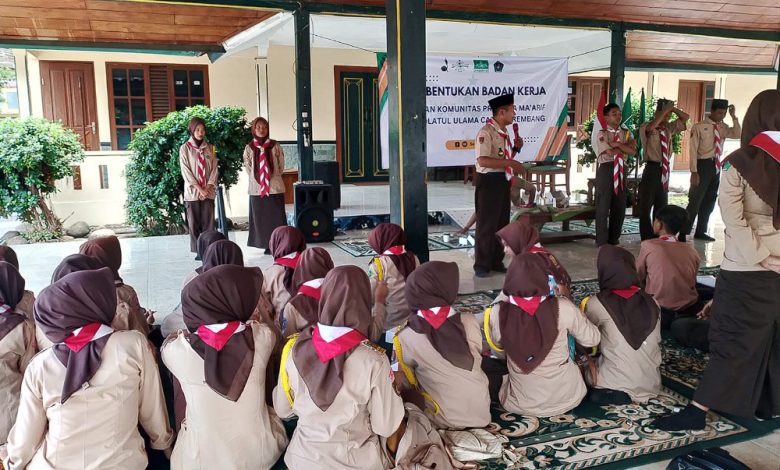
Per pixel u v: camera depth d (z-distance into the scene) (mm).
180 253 6328
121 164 9805
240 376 2152
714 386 2508
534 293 2688
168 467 2404
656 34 8258
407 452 2160
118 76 9945
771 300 2389
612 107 6168
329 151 11203
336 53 11008
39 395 2025
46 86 9664
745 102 13938
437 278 2510
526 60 7355
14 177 7797
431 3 6605
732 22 7672
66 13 6535
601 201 6305
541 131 7570
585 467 2369
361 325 2066
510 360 2730
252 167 6270
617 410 2824
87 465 2010
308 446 2064
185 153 6059
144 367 2135
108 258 3168
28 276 5414
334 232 7031
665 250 3863
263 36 7934
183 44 7703
